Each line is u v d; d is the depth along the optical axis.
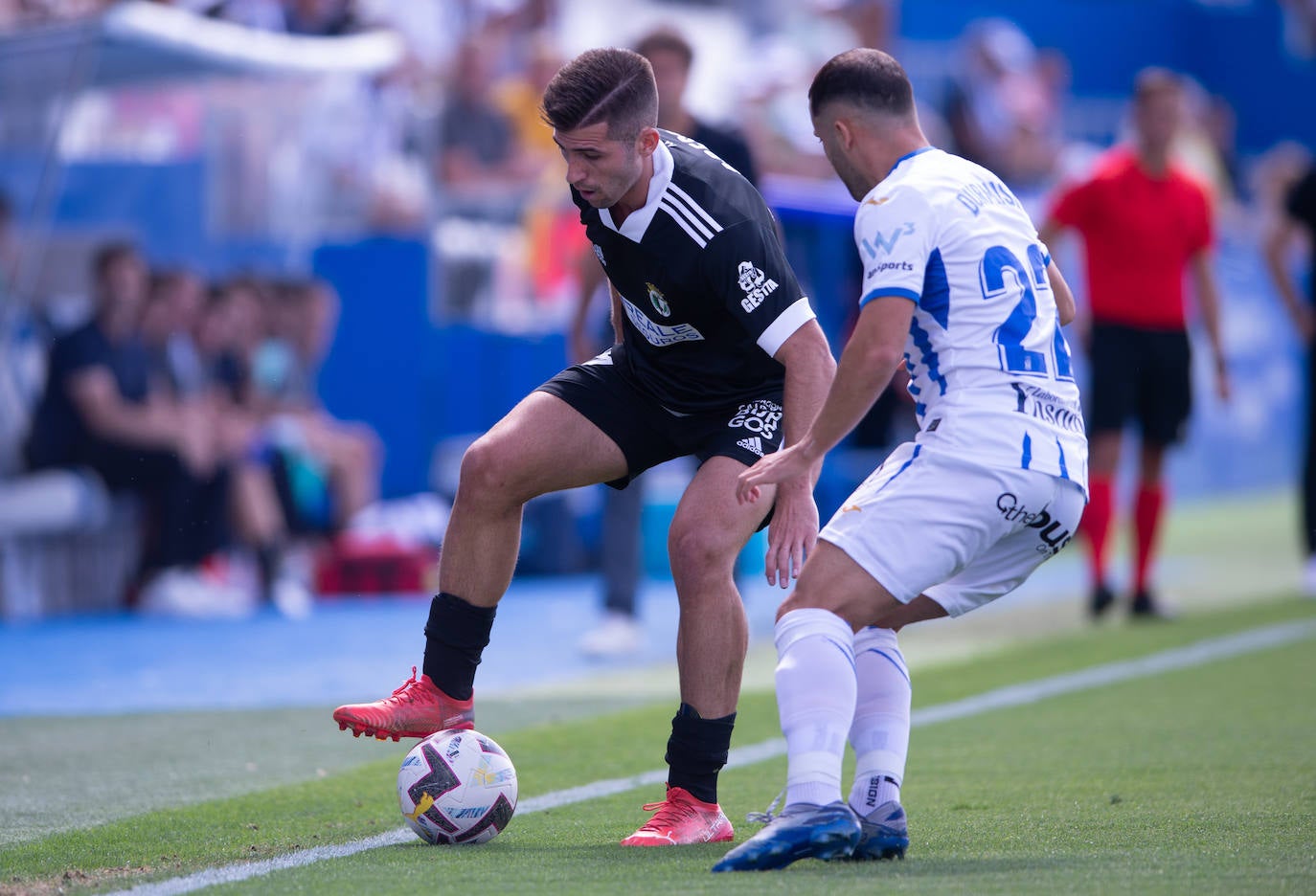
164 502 33.34
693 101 55.03
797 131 48.47
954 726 19.52
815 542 12.41
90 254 34.69
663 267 13.06
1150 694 21.61
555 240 46.78
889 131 12.13
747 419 13.80
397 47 43.31
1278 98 80.94
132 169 36.53
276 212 39.47
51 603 32.97
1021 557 12.41
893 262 11.43
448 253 44.03
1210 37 82.25
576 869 11.60
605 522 27.62
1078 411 12.20
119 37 30.97
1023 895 10.30
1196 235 28.98
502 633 30.12
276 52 34.28
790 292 13.10
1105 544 29.89
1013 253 11.96
